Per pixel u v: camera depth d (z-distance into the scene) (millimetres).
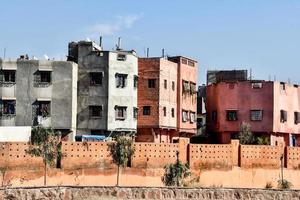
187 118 93875
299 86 96938
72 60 85562
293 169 82062
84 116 82688
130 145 71688
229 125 94062
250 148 79438
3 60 80375
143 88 87812
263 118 92312
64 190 62562
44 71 80688
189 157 75750
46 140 69375
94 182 70375
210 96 97688
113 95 83062
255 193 70312
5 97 79875
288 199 71250
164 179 72812
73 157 69812
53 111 80375
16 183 66500
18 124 79875
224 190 69000
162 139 89062
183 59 93250
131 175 72438
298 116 96625
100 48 88562
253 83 93250
